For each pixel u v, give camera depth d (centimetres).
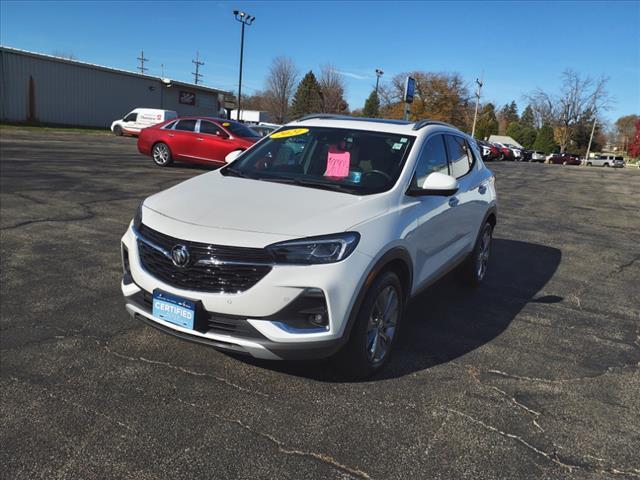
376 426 293
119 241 652
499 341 422
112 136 3097
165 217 324
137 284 328
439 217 412
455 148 496
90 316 421
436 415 307
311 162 409
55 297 459
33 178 1095
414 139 415
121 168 1380
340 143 417
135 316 337
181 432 278
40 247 608
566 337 439
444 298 525
